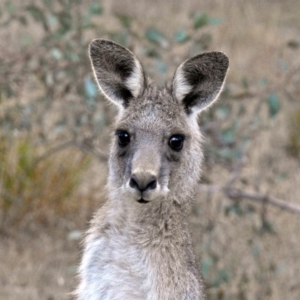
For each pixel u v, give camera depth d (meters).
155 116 10.43
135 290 10.16
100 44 10.91
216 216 16.92
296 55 25.48
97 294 10.30
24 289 15.83
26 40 17.09
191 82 10.85
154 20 26.78
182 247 10.23
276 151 20.17
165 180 10.05
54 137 17.88
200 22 15.26
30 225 16.88
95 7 15.73
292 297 16.27
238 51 25.25
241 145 16.00
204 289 10.70
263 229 15.63
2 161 16.78
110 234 10.30
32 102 17.16
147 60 18.77
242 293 15.73
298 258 17.06
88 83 14.60
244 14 28.70
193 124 10.85
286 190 18.81
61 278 16.06
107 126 16.50
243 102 19.81
